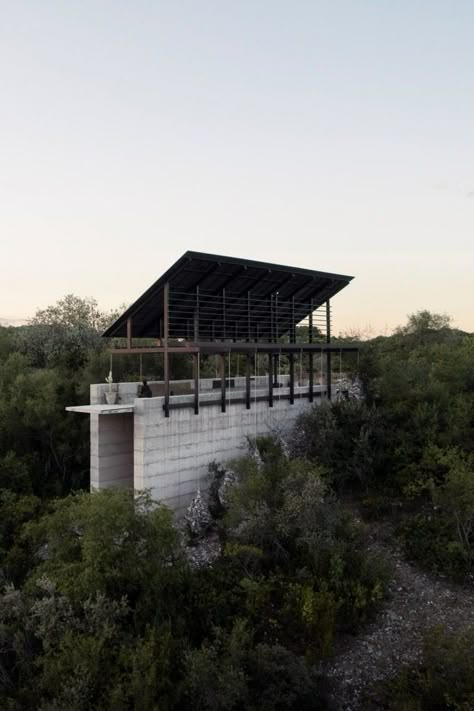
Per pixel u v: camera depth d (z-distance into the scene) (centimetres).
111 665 1259
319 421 2364
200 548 1861
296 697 1219
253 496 1756
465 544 1739
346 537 1731
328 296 2922
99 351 3756
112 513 1438
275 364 3003
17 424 2830
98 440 2231
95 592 1379
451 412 2278
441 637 1343
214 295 2377
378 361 2841
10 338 4356
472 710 1132
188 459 2166
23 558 2020
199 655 1221
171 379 3622
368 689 1308
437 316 5925
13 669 1412
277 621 1466
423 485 1992
